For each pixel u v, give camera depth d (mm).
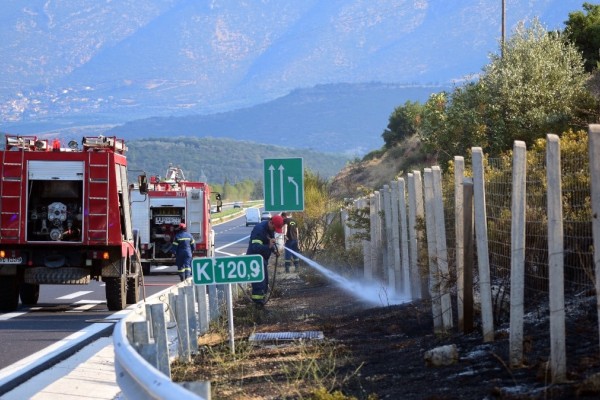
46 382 18312
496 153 43125
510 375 14477
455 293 21578
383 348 19406
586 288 16516
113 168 32719
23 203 32562
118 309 32906
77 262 32781
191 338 21359
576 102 43031
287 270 50156
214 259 21062
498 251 19469
